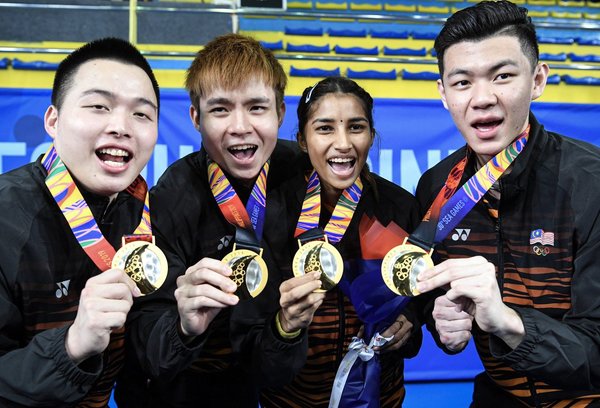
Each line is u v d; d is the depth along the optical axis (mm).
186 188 1625
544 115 3270
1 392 1167
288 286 1335
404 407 3059
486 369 1569
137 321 1454
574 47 6000
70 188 1346
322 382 1624
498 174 1475
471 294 1175
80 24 5086
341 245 1647
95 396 1455
